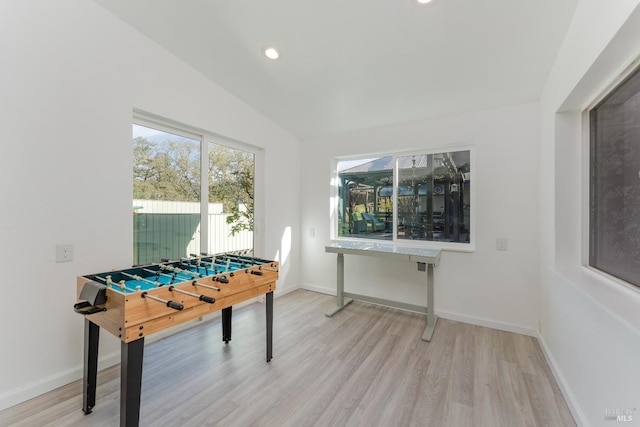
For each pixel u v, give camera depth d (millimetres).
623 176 1563
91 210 2074
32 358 1818
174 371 2113
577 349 1662
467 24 1878
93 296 1496
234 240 3369
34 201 1815
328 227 4000
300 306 3514
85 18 2012
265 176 3654
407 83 2605
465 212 3104
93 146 2074
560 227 2100
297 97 3111
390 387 1932
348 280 3801
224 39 2330
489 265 2871
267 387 1931
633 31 1174
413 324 2982
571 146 2068
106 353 2184
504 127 2791
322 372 2109
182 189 2818
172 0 1997
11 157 1724
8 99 1702
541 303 2555
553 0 1642
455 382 1983
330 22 2014
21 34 1740
